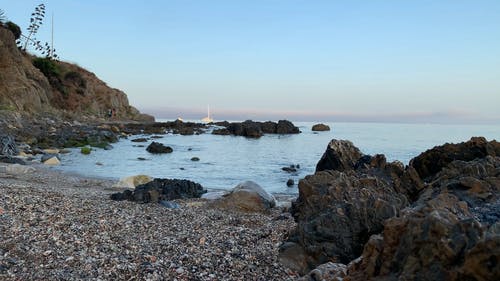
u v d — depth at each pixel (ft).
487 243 13.23
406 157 123.03
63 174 76.74
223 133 241.35
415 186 41.32
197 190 58.70
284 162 115.65
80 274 22.18
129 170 90.68
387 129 392.27
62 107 263.08
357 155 62.69
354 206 29.04
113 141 159.02
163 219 35.53
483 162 39.01
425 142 193.06
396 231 16.87
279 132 275.59
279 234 32.32
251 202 47.03
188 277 22.77
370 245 17.66
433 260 14.80
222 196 54.08
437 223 15.16
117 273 22.58
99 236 28.73
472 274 13.39
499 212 28.30
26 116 180.04
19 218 31.04
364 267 17.63
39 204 35.83
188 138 207.31
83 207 36.76
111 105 325.42
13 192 40.52
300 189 39.65
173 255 25.89
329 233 28.12
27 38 305.94
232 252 27.20
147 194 48.19
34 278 21.36
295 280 22.44
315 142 197.67
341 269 21.70
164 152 131.75
